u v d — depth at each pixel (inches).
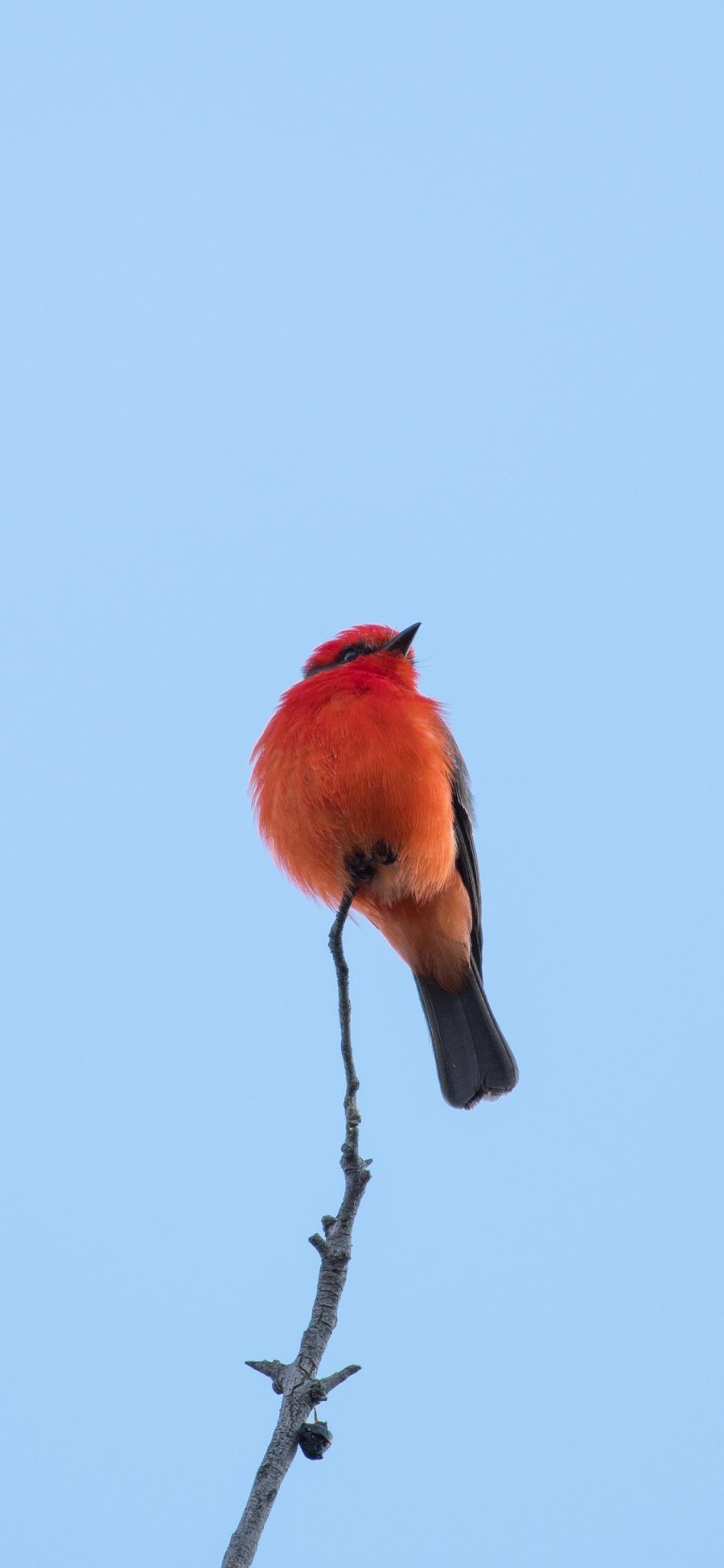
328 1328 276.2
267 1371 269.1
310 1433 256.4
